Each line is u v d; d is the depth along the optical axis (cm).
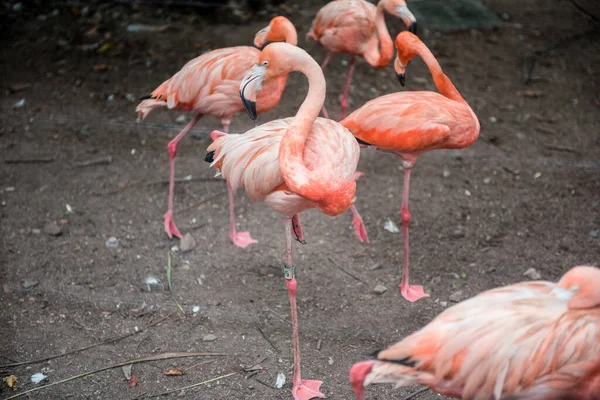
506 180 600
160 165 624
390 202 572
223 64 484
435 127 421
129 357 411
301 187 349
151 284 473
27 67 784
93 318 441
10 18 879
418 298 459
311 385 382
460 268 492
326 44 621
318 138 373
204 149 652
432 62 456
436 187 591
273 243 522
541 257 500
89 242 516
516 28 886
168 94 495
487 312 278
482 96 735
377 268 494
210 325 438
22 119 683
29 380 391
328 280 481
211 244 520
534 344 269
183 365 404
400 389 385
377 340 422
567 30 878
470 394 277
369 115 440
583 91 746
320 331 431
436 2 917
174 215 554
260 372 399
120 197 573
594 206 559
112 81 760
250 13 901
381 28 596
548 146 648
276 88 492
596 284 270
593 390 274
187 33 860
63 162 620
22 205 555
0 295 456
